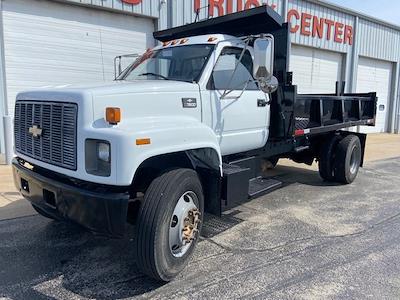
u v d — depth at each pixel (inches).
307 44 634.2
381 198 258.1
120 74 207.9
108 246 168.1
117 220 122.3
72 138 128.3
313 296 129.6
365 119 321.7
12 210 212.5
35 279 139.3
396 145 581.3
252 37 176.6
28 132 151.2
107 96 130.7
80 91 128.1
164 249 132.1
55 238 176.1
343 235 187.0
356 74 746.2
